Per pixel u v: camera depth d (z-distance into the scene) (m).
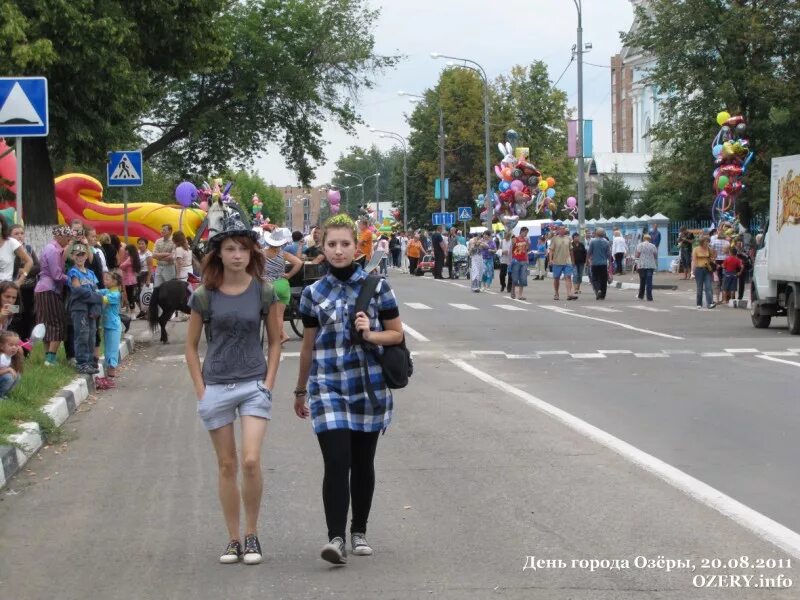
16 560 6.74
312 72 44.88
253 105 44.19
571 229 57.94
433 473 9.00
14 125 13.19
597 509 7.70
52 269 14.48
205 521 7.62
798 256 21.00
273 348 6.74
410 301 33.47
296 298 21.03
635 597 5.80
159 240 22.81
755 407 12.33
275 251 17.23
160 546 7.01
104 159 23.14
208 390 6.59
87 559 6.74
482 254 39.41
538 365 16.83
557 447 10.05
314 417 6.43
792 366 16.30
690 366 16.42
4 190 28.36
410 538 7.05
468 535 7.09
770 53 41.66
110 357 14.81
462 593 5.90
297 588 6.06
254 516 6.64
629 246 53.06
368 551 6.70
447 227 70.06
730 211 37.03
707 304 29.72
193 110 43.31
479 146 88.31
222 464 6.64
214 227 20.75
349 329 6.45
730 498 7.92
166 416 12.30
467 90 87.94
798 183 21.02
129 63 22.41
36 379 12.85
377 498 8.16
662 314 27.73
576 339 21.00
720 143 37.22
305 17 43.31
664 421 11.42
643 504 7.82
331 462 6.38
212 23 24.42
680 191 47.34
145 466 9.56
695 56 42.44
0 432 9.77
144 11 22.88
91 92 21.42
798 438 10.38
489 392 13.84
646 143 97.38
